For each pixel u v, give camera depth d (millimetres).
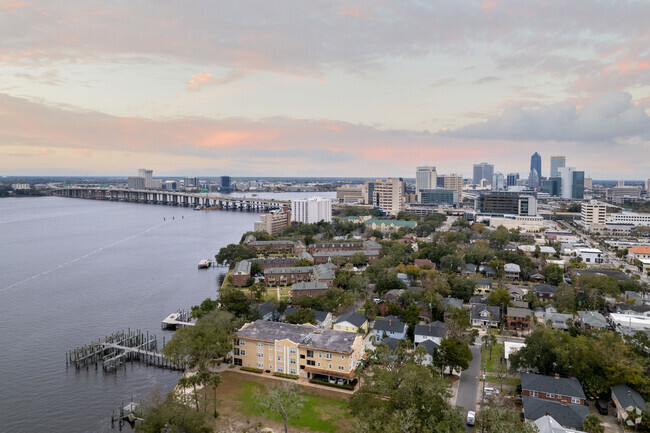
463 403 121062
